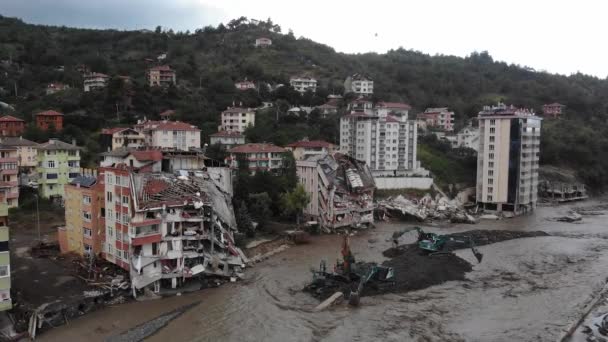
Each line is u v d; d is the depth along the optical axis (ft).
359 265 260.83
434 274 264.93
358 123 541.34
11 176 342.03
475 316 214.28
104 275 234.38
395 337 191.21
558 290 250.78
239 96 650.84
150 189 233.55
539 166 654.94
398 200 473.67
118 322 199.21
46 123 488.44
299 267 282.97
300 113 622.54
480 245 351.25
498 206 510.58
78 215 261.44
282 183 390.42
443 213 471.62
